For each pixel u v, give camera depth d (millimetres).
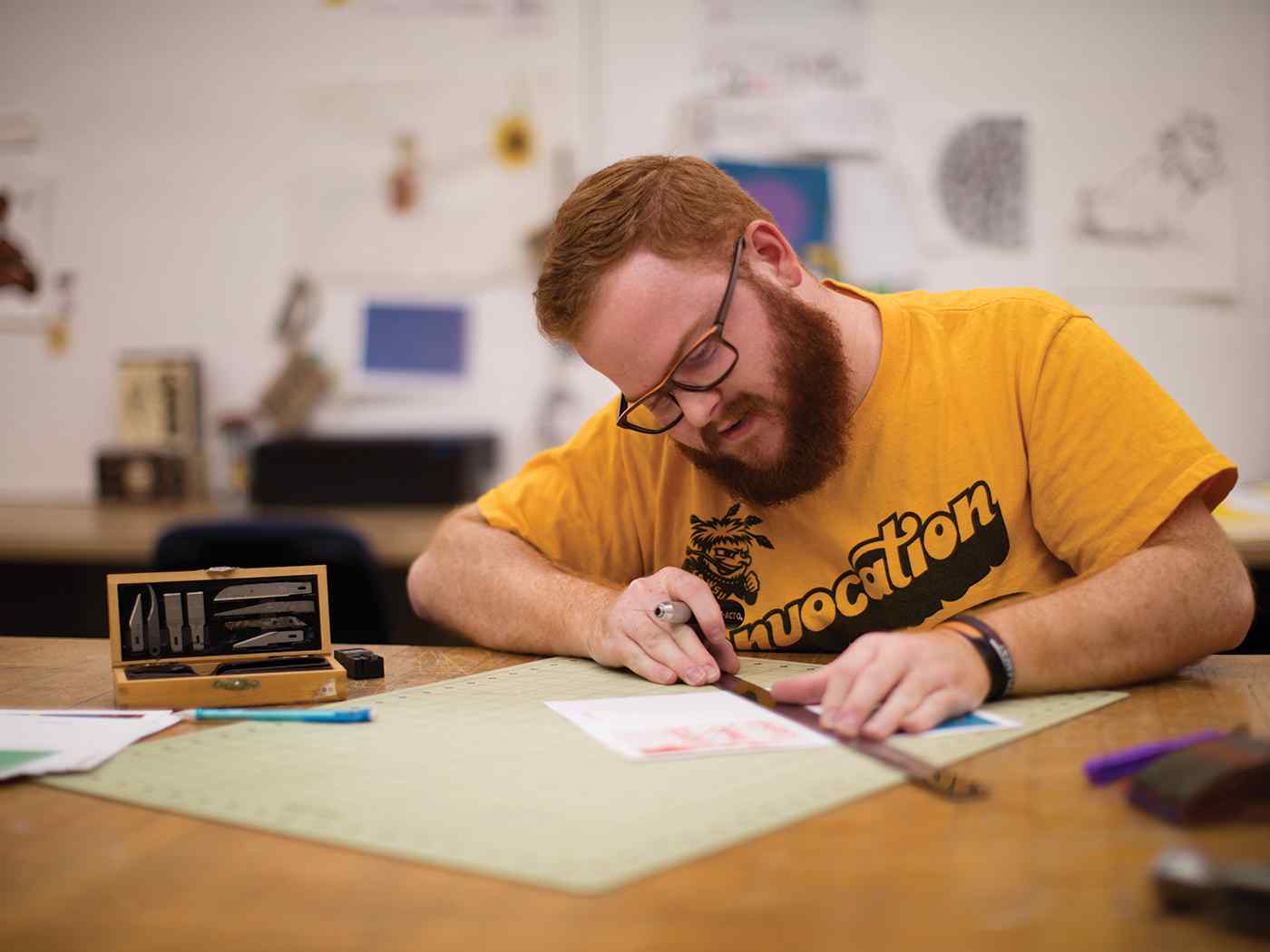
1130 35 2785
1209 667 1090
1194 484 1084
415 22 2971
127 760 843
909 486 1241
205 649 1080
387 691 1060
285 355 3043
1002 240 2840
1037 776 770
